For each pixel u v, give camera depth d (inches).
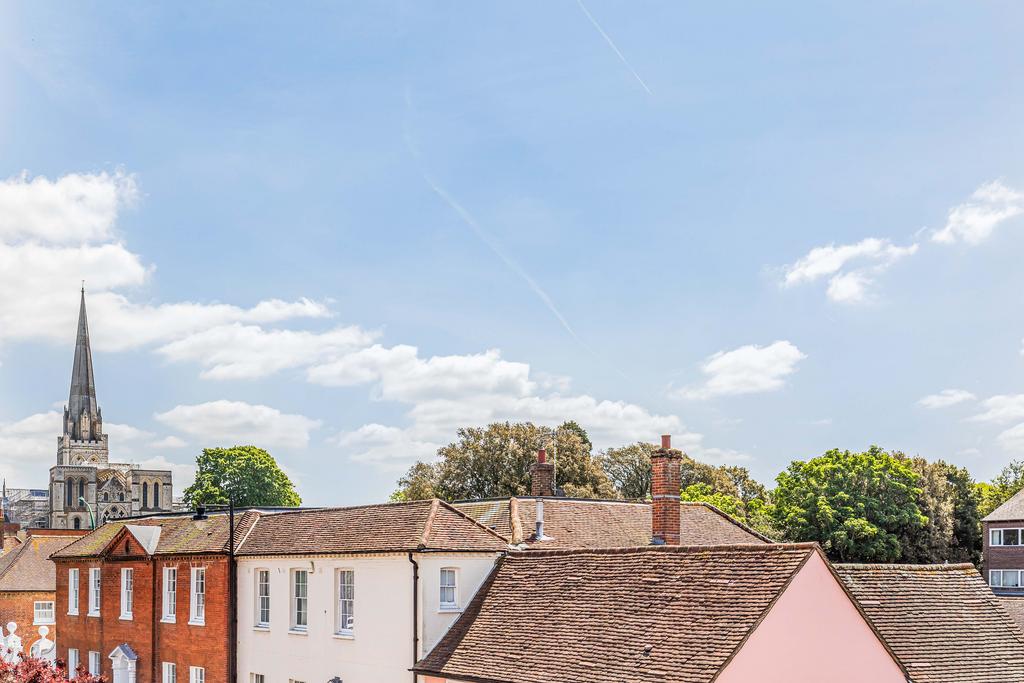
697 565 920.3
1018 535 2694.4
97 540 1774.1
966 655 1034.1
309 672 1243.8
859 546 2664.9
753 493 3831.2
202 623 1429.6
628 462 3486.7
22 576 2349.9
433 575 1109.7
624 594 947.3
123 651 1582.2
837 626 848.9
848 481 2694.4
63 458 7834.6
